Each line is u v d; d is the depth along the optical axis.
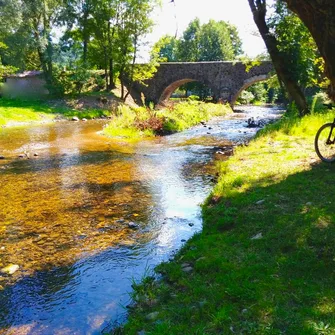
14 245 5.67
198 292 3.85
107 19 36.53
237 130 20.33
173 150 14.12
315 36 5.44
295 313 3.22
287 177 7.47
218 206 6.65
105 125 22.61
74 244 5.70
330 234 4.61
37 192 8.52
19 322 3.82
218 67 39.22
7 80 39.44
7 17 31.88
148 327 3.46
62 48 39.53
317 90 27.91
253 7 16.34
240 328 3.14
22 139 17.59
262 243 4.72
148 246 5.59
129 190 8.64
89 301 4.17
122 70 38.81
